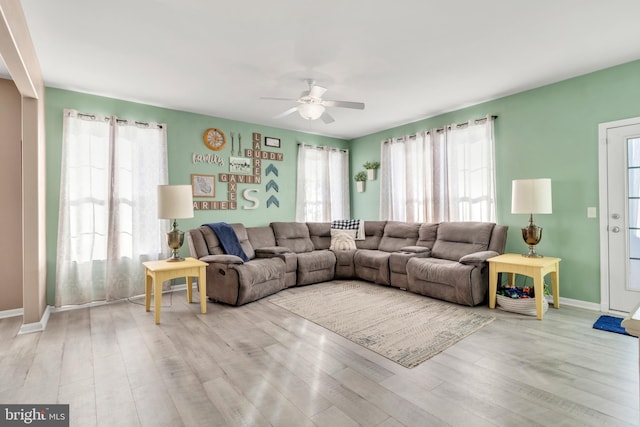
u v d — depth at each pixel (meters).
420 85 3.67
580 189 3.46
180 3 2.15
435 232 4.53
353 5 2.21
